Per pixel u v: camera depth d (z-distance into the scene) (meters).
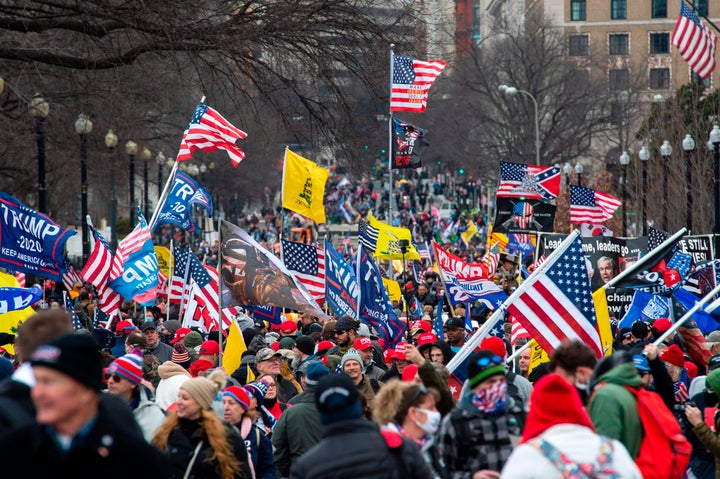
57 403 15.60
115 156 143.00
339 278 52.03
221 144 65.69
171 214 67.62
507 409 23.03
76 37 94.56
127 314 72.31
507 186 75.81
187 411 24.62
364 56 89.81
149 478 16.42
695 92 153.25
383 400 22.53
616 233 162.50
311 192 65.88
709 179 135.88
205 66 97.62
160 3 80.38
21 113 111.50
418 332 46.09
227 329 58.31
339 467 19.28
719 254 71.44
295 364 44.34
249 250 44.25
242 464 25.11
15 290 42.16
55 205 166.00
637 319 51.91
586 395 25.22
